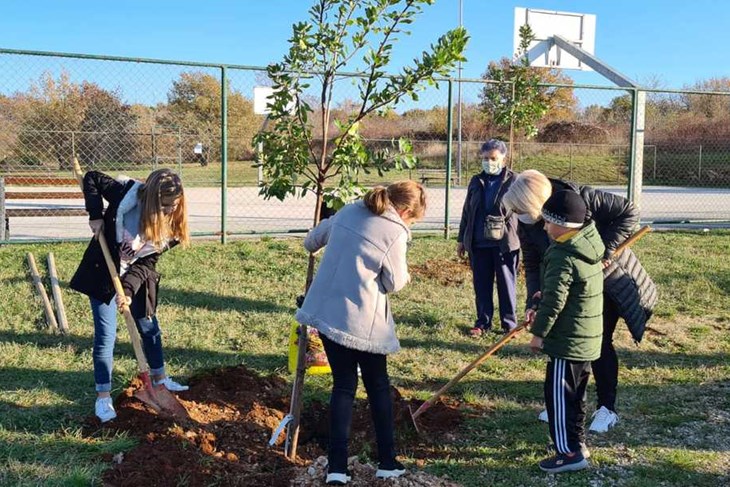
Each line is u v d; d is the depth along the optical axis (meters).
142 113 22.84
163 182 4.23
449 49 3.89
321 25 4.01
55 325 6.25
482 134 29.70
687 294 8.17
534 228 4.45
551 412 3.90
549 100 16.62
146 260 4.50
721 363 5.96
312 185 4.27
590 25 16.34
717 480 3.86
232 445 4.09
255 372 5.24
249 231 10.23
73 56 8.66
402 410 4.46
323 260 3.66
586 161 30.03
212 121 27.06
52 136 19.28
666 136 30.55
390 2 3.92
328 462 3.65
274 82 4.17
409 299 7.76
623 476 3.89
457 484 3.76
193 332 6.30
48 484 3.50
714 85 30.83
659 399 5.08
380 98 4.06
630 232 4.35
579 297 3.78
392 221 3.61
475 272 6.62
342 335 3.52
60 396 4.80
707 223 13.38
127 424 4.30
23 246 9.05
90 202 4.25
